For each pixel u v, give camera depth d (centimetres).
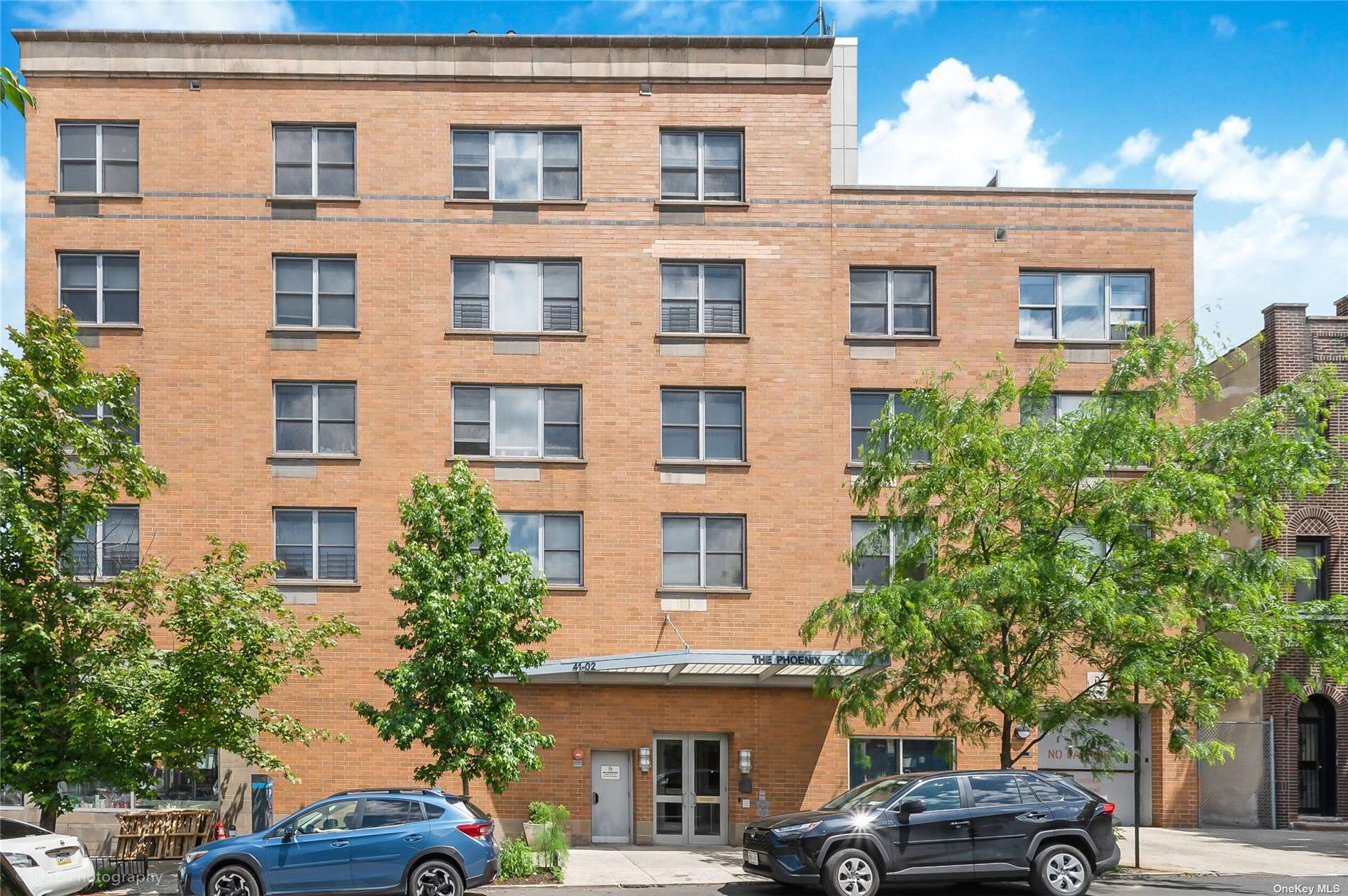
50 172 2561
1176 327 2623
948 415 2016
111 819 2397
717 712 2502
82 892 1780
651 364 2594
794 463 2584
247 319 2552
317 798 2430
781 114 2656
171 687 1770
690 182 2655
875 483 2056
